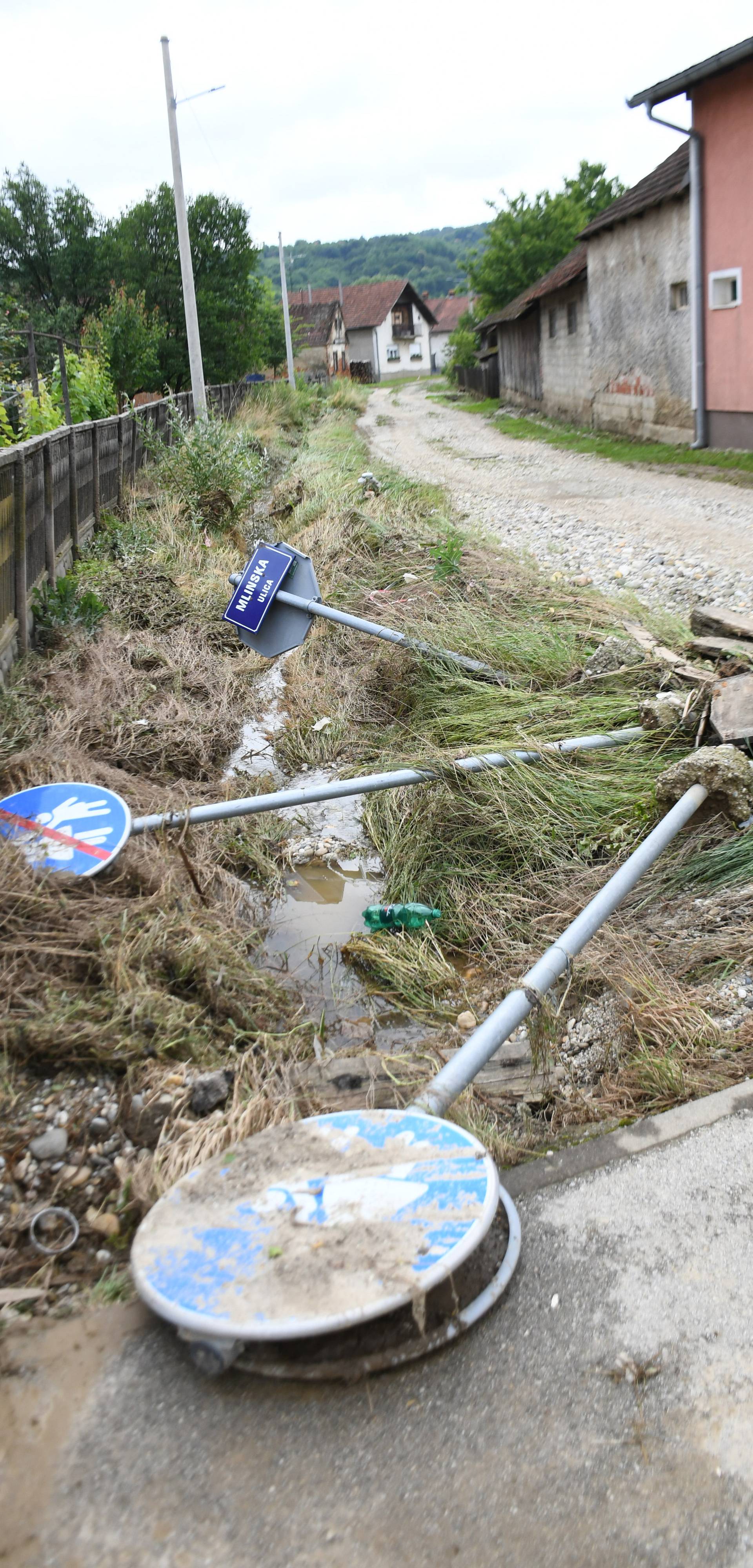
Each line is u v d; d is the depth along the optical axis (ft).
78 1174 9.24
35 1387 7.32
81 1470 6.76
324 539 35.06
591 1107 10.59
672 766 16.67
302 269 558.15
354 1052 11.87
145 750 20.20
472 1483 6.70
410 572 30.25
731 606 27.25
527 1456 6.87
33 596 26.66
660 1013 11.82
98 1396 7.26
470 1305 7.84
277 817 18.60
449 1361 7.53
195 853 15.87
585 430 83.10
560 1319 7.88
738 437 59.06
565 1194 9.14
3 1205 8.91
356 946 14.32
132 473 49.57
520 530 41.01
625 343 74.02
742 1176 9.20
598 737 17.85
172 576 33.65
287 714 24.27
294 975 13.97
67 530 34.24
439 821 16.85
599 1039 11.92
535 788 16.83
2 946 11.24
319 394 145.07
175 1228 7.99
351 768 20.15
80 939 11.66
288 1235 7.85
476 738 19.17
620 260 73.00
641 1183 9.21
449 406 131.44
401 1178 8.32
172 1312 7.22
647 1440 6.96
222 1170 8.57
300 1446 6.92
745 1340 7.65
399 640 21.63
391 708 22.72
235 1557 6.26
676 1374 7.41
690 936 13.42
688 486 51.08
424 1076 10.90
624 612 25.43
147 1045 10.55
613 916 14.14
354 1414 7.14
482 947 14.43
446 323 319.06
